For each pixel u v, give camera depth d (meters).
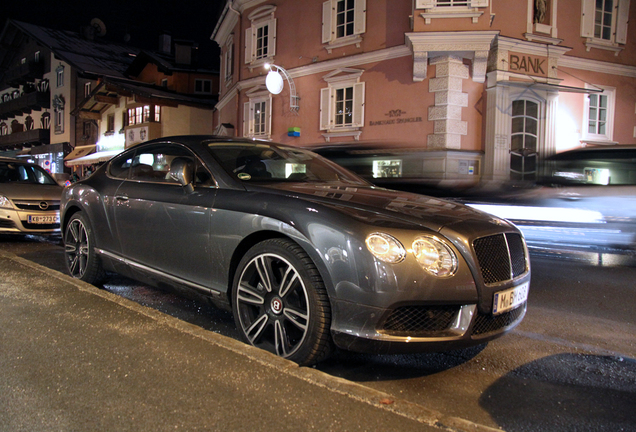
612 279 5.23
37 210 6.71
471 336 2.43
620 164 7.01
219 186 3.07
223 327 3.28
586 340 3.28
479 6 12.62
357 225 2.36
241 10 18.47
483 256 2.49
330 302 2.37
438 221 2.52
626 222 6.55
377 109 14.36
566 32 14.31
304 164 3.83
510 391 2.42
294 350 2.50
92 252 4.06
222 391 2.03
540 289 4.77
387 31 14.16
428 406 2.23
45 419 1.81
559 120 14.26
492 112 13.08
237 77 18.86
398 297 2.25
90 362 2.27
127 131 26.80
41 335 2.58
